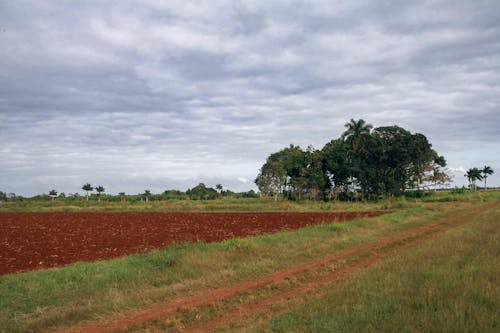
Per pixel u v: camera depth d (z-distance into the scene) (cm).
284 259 1391
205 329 746
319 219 3553
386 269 1111
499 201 6072
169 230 2736
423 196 8419
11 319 793
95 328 754
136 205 6669
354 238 1898
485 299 787
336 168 8438
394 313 726
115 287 1026
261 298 943
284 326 693
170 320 788
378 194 8375
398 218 2866
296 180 8662
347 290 902
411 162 8119
